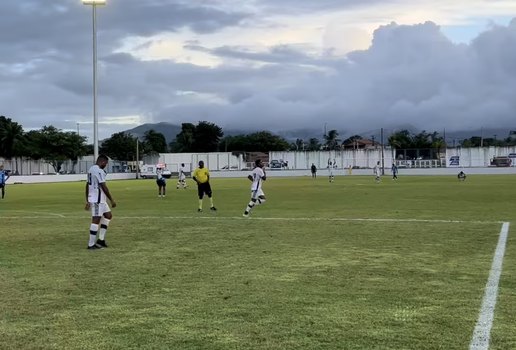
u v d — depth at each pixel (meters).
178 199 29.86
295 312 6.59
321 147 110.44
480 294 7.36
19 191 42.91
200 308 6.83
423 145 109.12
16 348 5.45
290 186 43.94
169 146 164.38
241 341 5.58
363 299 7.16
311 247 11.62
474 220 16.62
